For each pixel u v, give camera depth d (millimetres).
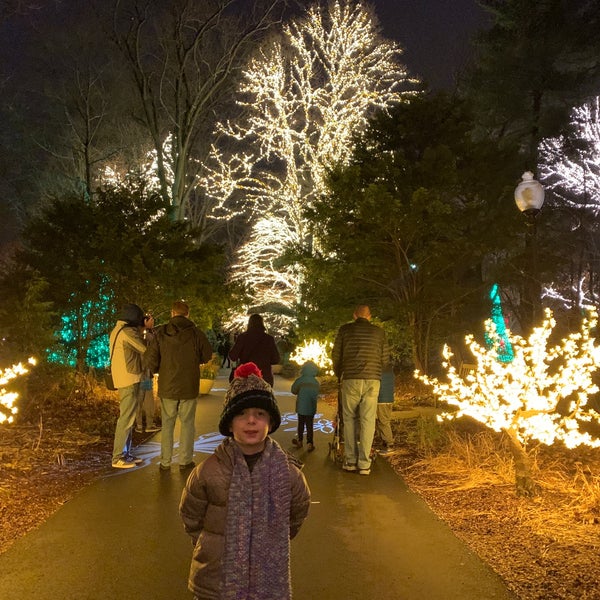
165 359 7262
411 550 4656
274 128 24703
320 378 18781
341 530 5129
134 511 5625
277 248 27828
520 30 21047
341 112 23594
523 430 7945
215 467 2572
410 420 10648
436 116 14883
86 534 4984
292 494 2650
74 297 13406
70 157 30547
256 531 2484
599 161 23281
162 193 22641
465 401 6492
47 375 12359
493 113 21422
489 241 12758
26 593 3893
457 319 13789
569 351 6410
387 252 13680
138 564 4367
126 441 7578
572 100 21562
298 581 4105
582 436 5961
